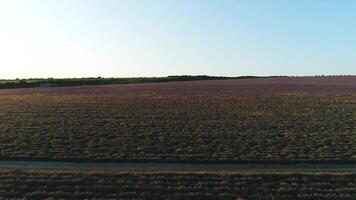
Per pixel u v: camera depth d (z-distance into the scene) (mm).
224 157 30922
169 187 24203
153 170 27859
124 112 55125
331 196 22906
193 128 42469
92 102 68438
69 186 24531
